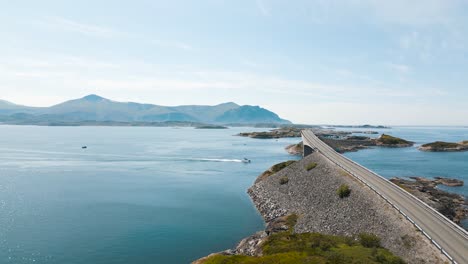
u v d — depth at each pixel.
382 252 49.81
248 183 141.50
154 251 71.19
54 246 72.81
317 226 70.75
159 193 122.38
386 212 61.91
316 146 152.75
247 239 71.94
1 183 137.38
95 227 85.00
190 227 85.56
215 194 120.94
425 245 48.50
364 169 97.88
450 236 50.28
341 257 47.44
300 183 102.38
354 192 76.31
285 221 79.75
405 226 55.12
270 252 55.97
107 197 115.56
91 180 147.00
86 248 72.06
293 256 50.25
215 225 87.06
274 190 109.12
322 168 105.19
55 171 170.00
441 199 94.62
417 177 130.50
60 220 90.00
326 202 79.50
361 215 65.75
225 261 55.31
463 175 140.50
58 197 114.69
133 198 114.56
